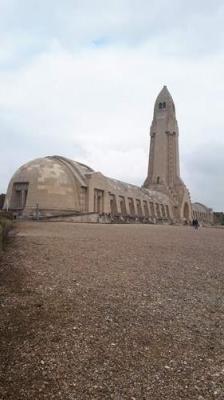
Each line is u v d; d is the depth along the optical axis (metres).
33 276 12.06
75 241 21.88
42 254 15.88
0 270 12.48
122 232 33.56
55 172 70.38
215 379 6.59
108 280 12.33
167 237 31.02
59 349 7.30
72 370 6.63
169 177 132.12
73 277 12.34
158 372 6.74
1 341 7.45
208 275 14.33
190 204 140.00
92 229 35.66
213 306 10.52
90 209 73.56
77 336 7.88
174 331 8.55
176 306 10.27
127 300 10.42
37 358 6.93
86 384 6.26
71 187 70.94
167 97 135.00
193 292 11.77
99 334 8.07
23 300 9.74
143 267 14.91
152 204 110.50
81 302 9.91
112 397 5.96
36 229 31.55
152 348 7.64
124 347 7.59
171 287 12.16
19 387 6.05
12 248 16.94
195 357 7.36
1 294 10.09
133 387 6.25
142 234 32.47
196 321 9.26
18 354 7.02
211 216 187.25
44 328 8.17
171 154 132.88
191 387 6.31
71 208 69.38
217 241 30.41
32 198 67.44
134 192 101.94
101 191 79.69
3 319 8.46
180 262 16.72
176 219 121.94
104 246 20.33
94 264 14.70
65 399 5.86
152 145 135.00
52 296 10.21
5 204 71.06
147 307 9.98
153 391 6.16
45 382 6.23
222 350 7.73
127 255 17.59
